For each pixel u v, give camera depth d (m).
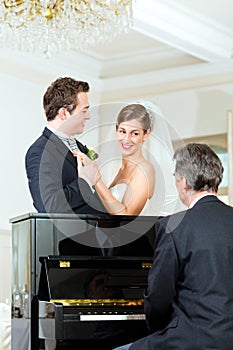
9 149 7.66
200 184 3.42
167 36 7.02
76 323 3.82
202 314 3.15
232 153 7.92
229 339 3.10
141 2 6.40
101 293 4.05
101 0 5.18
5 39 5.47
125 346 3.47
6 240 7.56
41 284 3.92
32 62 7.86
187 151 3.46
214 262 3.20
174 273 3.25
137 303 4.10
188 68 8.22
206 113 8.16
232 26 7.35
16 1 5.09
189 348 3.13
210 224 3.28
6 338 4.66
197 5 6.76
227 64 7.94
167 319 3.35
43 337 3.81
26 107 7.88
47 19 5.18
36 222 3.91
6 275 7.53
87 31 5.30
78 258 3.98
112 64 8.58
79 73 8.45
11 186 7.67
